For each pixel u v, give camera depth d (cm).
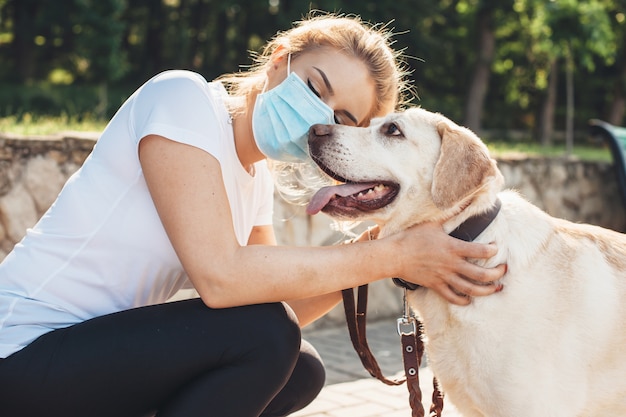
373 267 213
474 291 221
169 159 202
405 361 247
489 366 225
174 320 204
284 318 212
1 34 2417
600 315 228
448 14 2333
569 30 1078
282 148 228
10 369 198
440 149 243
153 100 209
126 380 200
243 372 204
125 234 210
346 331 504
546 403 221
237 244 207
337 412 337
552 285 228
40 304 207
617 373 229
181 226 201
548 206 684
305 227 498
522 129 2538
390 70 242
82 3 1622
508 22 1934
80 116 1080
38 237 213
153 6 2347
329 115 228
